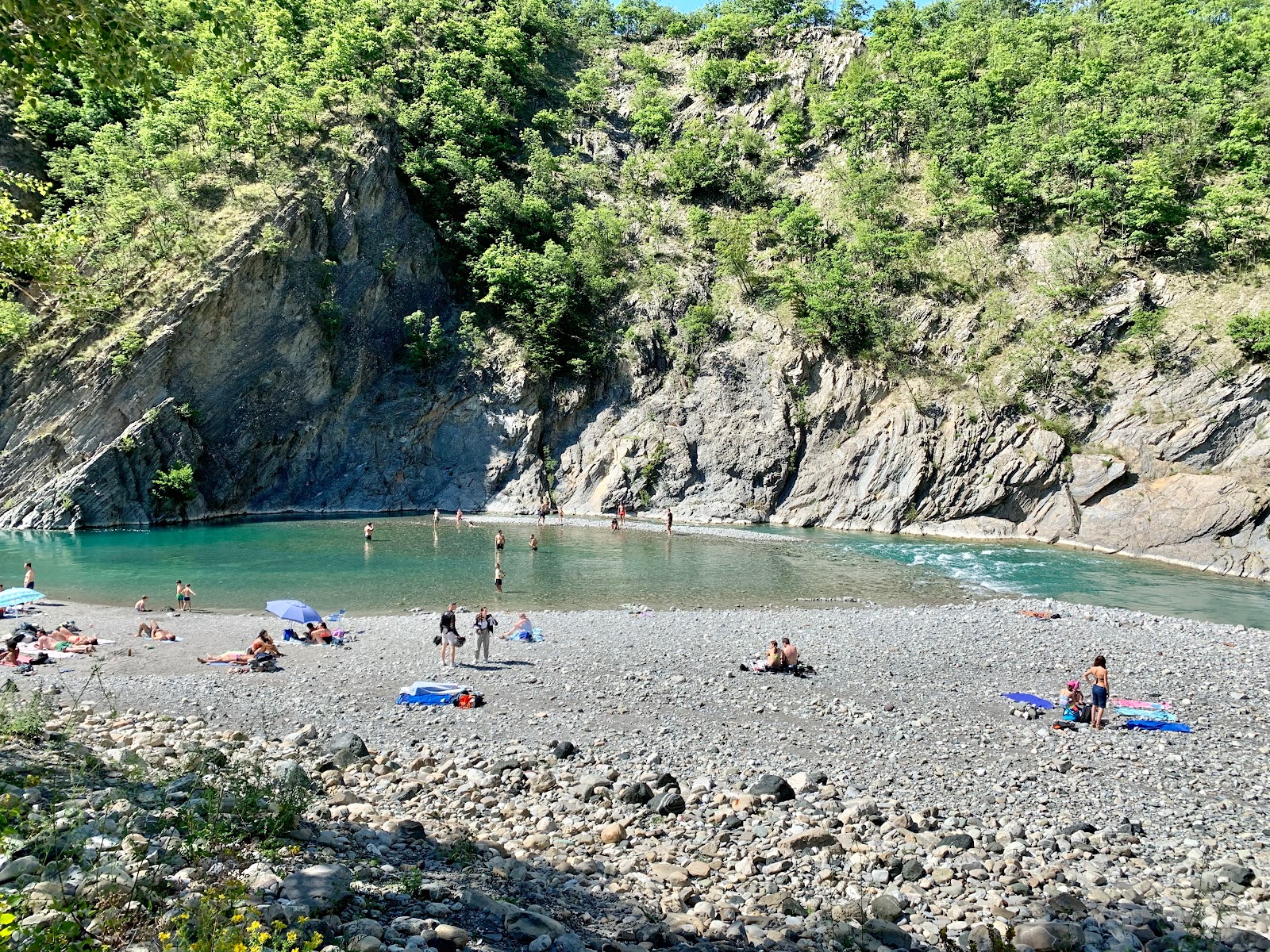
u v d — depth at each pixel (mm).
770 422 81500
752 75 115250
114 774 13445
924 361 80750
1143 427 69688
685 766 18516
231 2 20359
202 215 76938
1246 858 14547
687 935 10188
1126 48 95062
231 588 44688
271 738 19828
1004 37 104562
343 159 85875
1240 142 76938
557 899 10836
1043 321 76875
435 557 55688
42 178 80062
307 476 81125
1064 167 83625
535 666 28656
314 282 81438
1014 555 61875
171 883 8656
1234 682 28234
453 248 94062
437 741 19922
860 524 76125
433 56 104125
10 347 68750
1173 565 59938
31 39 14609
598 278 90188
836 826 14883
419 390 86688
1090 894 12438
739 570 53594
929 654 31562
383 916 9141
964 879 12820
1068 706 23109
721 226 92625
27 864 8508
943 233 88125
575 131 114000
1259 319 65812
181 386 73312
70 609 38719
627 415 86438
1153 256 76125
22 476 67812
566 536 67250
